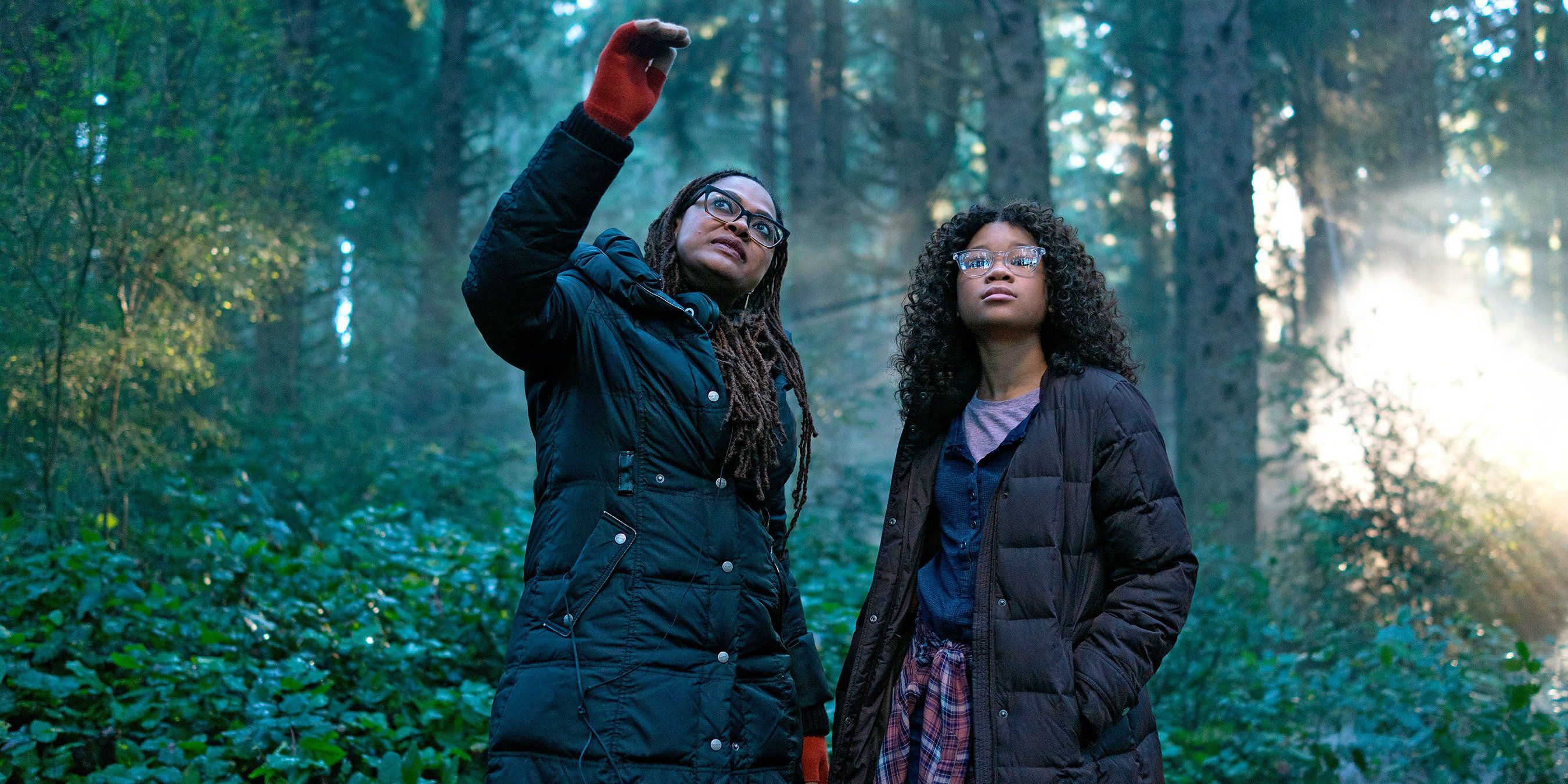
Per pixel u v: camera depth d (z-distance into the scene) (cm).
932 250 238
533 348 196
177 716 308
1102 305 227
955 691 213
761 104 2144
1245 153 1145
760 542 206
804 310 1441
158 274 493
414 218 1608
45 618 337
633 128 190
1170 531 206
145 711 302
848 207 1728
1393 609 665
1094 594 210
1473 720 366
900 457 236
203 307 529
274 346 849
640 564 192
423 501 747
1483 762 365
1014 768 198
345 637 378
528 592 196
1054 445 212
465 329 1246
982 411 228
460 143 1636
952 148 1667
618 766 183
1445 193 1711
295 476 705
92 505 465
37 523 421
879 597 228
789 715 206
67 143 437
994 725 202
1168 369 1938
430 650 377
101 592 345
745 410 204
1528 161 1794
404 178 1595
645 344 201
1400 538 694
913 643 226
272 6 827
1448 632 510
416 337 1203
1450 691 379
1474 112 2119
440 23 1875
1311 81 1497
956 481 225
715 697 191
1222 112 1149
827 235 1580
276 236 595
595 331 202
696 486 200
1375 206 1698
